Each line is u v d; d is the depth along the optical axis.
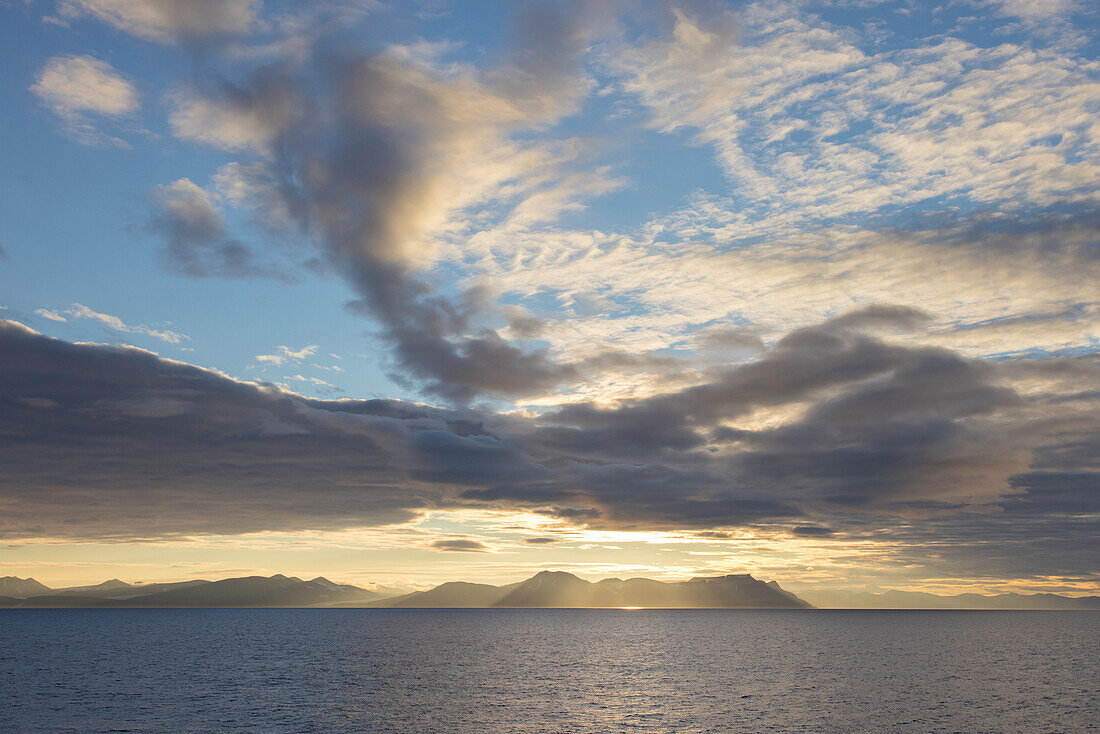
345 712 83.31
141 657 156.25
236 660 149.12
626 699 94.12
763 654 169.00
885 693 100.12
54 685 107.44
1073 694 100.62
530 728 74.75
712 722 78.06
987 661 151.25
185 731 72.62
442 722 77.69
